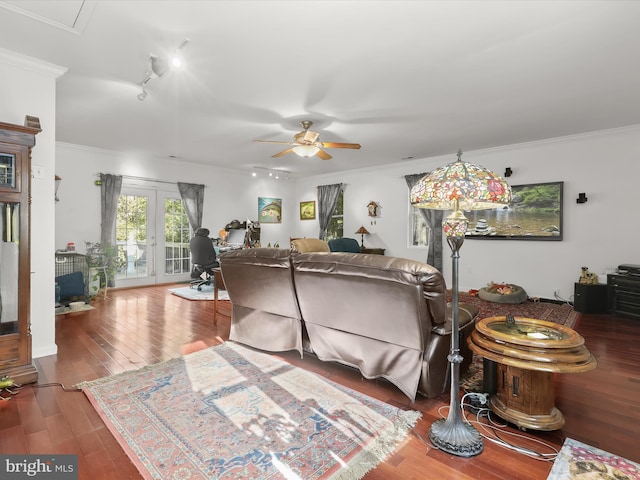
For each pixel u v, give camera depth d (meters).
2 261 2.31
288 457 1.61
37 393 2.22
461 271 6.04
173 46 2.53
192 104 3.69
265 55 2.65
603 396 2.25
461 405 2.10
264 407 2.06
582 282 4.52
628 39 2.42
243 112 3.92
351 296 2.16
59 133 4.85
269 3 2.04
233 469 1.52
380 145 5.41
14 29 2.32
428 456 1.64
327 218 8.09
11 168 2.30
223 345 3.14
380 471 1.53
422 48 2.55
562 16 2.16
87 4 2.06
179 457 1.60
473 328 2.50
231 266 2.92
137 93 3.39
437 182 1.60
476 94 3.40
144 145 5.55
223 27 2.29
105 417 1.93
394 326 2.07
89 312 4.39
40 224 2.81
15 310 2.32
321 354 2.55
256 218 8.24
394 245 7.02
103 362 2.73
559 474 1.50
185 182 6.97
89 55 2.67
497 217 5.57
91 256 5.27
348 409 2.05
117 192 5.98
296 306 2.63
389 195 7.08
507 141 5.16
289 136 4.94
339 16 2.17
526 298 5.09
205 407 2.05
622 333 3.61
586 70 2.89
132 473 1.50
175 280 6.91
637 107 3.74
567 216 4.93
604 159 4.62
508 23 2.24
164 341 3.25
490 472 1.52
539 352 1.73
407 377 2.11
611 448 1.70
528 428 1.81
